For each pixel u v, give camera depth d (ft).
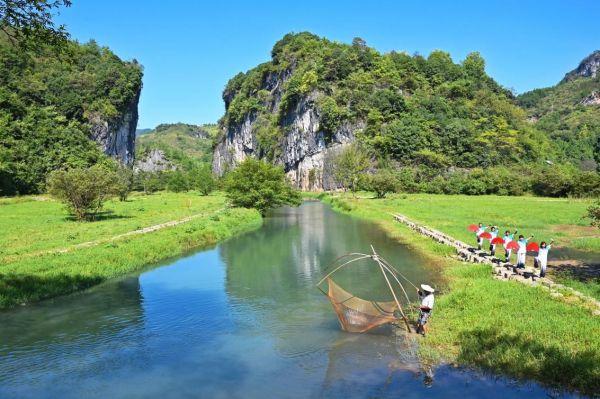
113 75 440.86
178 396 35.91
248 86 572.92
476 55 486.38
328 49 442.50
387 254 91.25
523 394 33.81
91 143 377.50
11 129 329.11
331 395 35.40
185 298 62.39
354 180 293.84
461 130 356.59
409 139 348.79
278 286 68.44
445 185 297.12
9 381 38.65
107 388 37.40
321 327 50.55
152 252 89.40
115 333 49.57
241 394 36.06
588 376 34.12
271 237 119.75
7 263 72.13
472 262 79.10
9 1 38.09
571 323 43.68
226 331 49.85
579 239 100.58
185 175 400.26
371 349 43.83
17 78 372.79
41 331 50.19
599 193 219.82
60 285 64.64
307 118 415.23
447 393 34.68
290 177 441.27
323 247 102.47
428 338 44.75
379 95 384.47
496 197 253.65
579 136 465.88
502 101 433.89
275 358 42.60
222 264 85.10
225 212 156.87
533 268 70.18
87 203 136.05
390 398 34.45
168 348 45.44
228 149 590.14
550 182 256.93
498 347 39.86
